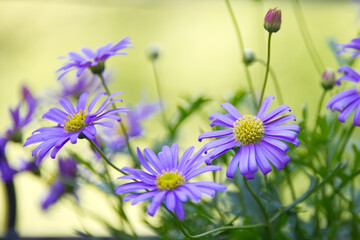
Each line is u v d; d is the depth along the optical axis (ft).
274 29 1.05
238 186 1.16
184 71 3.09
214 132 1.02
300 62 2.69
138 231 1.30
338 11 2.81
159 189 0.98
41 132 1.04
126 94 2.89
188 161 1.00
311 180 1.06
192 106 1.22
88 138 1.03
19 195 2.21
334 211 1.21
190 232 1.13
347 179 1.11
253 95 1.21
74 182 1.24
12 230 1.31
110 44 1.16
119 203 1.15
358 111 1.04
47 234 1.30
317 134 1.16
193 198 0.95
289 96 2.45
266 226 1.05
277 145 0.98
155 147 1.26
